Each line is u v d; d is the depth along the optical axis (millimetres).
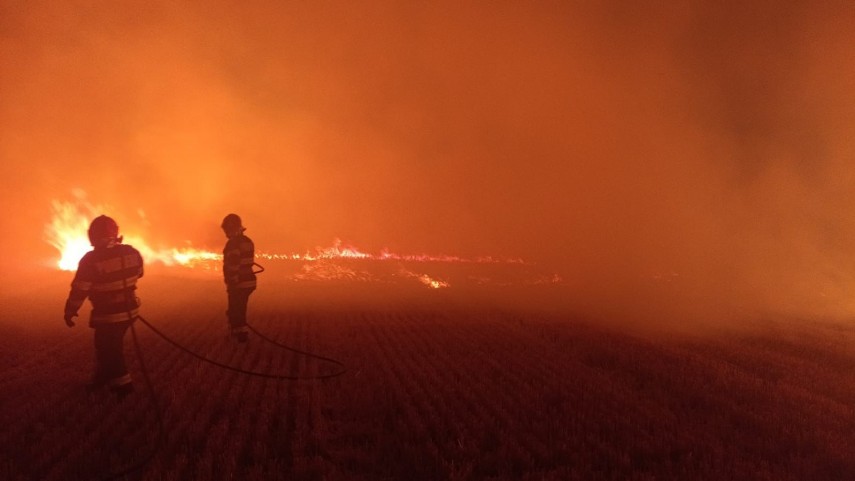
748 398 6816
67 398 6031
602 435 5461
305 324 10609
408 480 4477
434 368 7586
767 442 5402
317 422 5402
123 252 6391
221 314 11375
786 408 6504
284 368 7367
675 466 4883
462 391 6453
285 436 5121
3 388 6164
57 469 4301
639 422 5844
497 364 7898
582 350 9109
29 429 5211
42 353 7695
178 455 4609
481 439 5180
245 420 5348
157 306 12047
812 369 8516
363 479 4387
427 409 5875
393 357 8180
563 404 6242
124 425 5250
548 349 9023
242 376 7004
